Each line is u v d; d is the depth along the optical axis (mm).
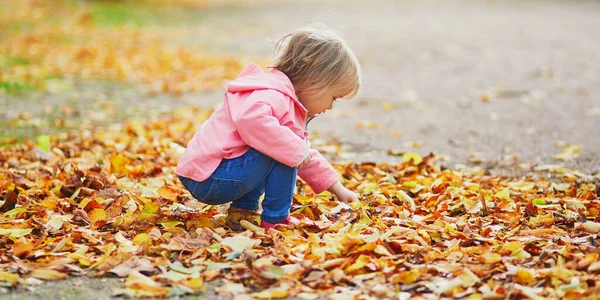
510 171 5547
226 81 10266
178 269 3223
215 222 3910
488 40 14703
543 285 3072
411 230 3652
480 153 6219
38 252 3420
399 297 2969
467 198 4371
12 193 4160
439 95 9344
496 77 10562
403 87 9984
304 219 3883
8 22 15219
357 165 5461
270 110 3562
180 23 17578
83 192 4449
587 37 14844
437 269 3199
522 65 11562
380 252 3355
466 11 21016
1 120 7371
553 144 6500
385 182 4871
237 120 3555
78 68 10836
